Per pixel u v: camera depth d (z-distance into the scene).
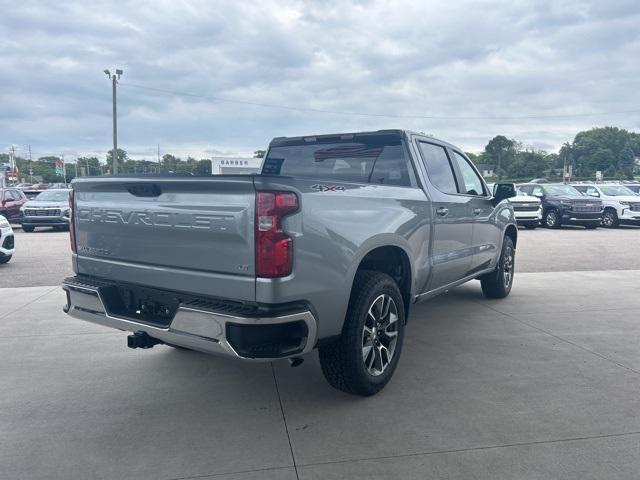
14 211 19.55
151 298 3.35
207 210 2.95
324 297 3.09
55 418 3.40
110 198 3.49
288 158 5.14
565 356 4.55
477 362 4.41
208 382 4.01
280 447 3.02
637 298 6.90
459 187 5.27
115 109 34.12
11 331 5.34
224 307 2.91
